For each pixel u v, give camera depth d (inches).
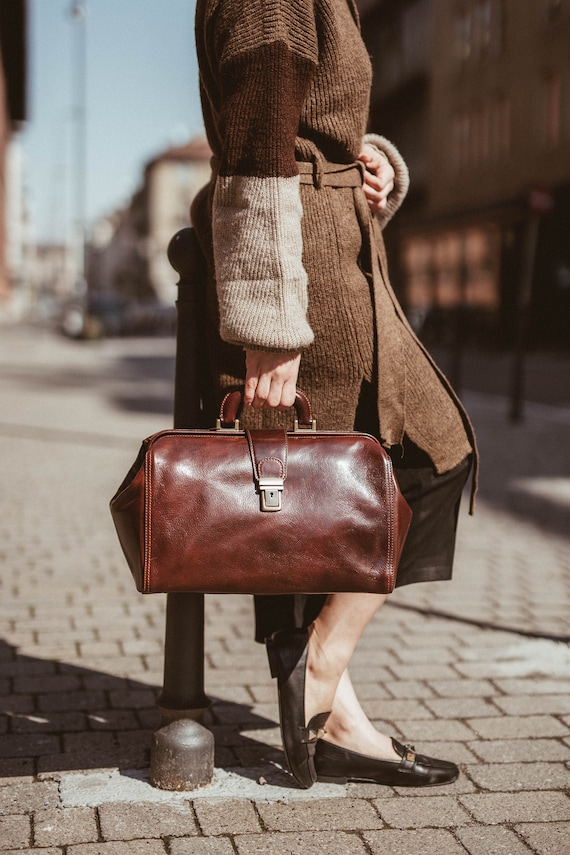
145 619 155.0
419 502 91.2
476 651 142.4
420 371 88.8
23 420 409.4
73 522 224.8
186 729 95.9
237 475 80.0
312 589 80.2
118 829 87.4
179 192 3464.6
